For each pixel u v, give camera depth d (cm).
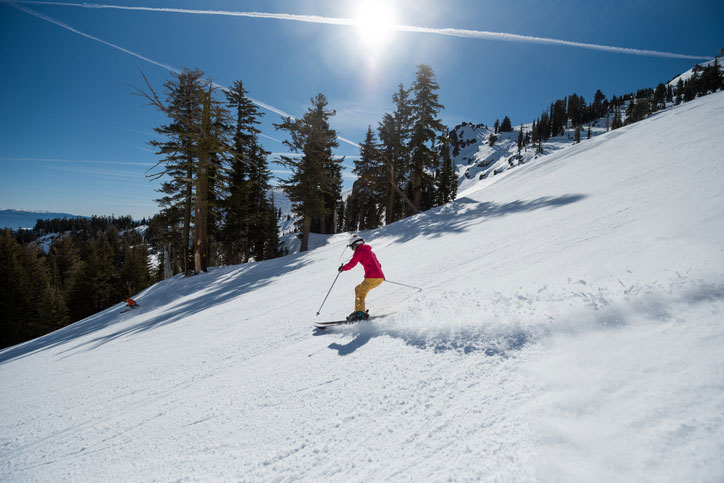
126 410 347
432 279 604
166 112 1719
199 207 1962
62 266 5734
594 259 393
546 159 2173
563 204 916
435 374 255
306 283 1023
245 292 1135
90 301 3781
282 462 199
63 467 257
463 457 164
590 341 229
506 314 308
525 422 173
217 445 235
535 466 143
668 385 162
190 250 2453
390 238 1587
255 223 2864
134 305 1468
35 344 1305
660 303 240
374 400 242
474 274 537
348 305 597
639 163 1028
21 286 3238
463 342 291
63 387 493
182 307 1173
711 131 999
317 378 304
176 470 216
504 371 230
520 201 1283
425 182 2908
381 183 3234
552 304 295
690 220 402
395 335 357
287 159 2470
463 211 1608
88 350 796
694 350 181
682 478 114
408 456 177
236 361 424
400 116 3084
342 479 173
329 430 220
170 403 337
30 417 388
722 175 552
